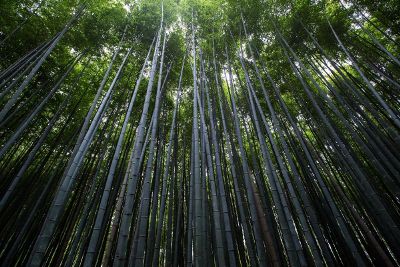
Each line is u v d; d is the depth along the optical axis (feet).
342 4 22.17
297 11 22.00
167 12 21.07
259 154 21.99
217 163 11.75
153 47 22.00
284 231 9.53
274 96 23.17
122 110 20.65
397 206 16.62
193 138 12.25
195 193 9.93
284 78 22.56
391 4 21.02
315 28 22.30
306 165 17.04
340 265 13.37
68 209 14.37
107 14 20.61
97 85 22.54
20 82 18.72
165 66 22.71
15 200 14.16
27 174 16.81
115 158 11.24
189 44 21.08
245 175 11.47
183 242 14.42
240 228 14.16
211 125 13.53
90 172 15.74
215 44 21.11
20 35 18.58
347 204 13.48
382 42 23.67
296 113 23.94
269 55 23.82
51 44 14.70
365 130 14.84
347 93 19.48
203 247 8.50
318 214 15.29
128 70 22.43
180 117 22.98
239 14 20.71
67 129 20.45
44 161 15.49
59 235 13.42
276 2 21.94
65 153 15.12
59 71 19.48
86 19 20.43
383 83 19.54
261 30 21.97
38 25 18.85
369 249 14.08
